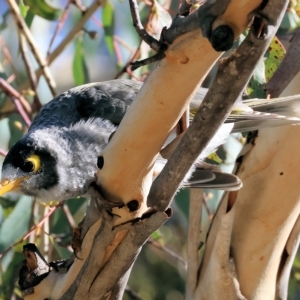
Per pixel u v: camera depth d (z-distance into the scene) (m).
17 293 9.61
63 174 7.37
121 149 4.80
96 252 5.25
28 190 7.33
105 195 4.97
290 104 7.02
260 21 3.85
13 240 9.20
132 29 11.23
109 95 7.88
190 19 4.15
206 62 4.35
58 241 9.26
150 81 4.56
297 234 6.75
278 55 7.86
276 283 6.84
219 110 4.26
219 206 6.95
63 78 13.10
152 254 12.09
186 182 6.93
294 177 6.52
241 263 6.73
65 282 5.73
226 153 9.64
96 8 9.89
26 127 9.79
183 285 12.05
